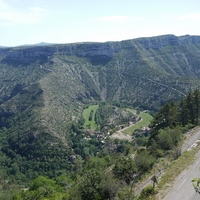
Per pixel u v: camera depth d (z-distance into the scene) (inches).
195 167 2244.1
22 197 3275.1
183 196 1818.4
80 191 2034.9
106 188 2006.6
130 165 2293.3
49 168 7598.4
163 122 4439.0
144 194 1898.4
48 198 2728.8
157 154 2778.1
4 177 7352.4
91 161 4389.8
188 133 3582.7
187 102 4443.9
